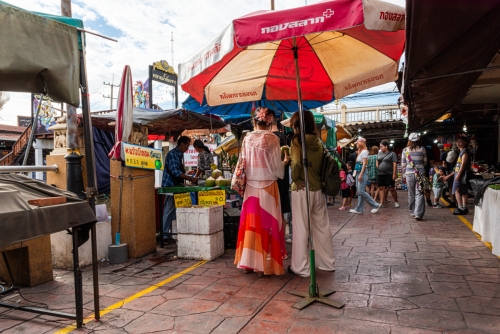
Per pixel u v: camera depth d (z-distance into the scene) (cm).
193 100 608
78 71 280
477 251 484
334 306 318
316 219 424
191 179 606
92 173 333
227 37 299
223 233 536
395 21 274
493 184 467
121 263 491
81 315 296
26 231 240
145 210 532
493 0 233
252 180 416
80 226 309
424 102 469
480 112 983
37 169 410
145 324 298
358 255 488
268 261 418
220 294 362
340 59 432
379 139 2230
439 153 1459
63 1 485
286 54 437
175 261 495
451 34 264
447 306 313
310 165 412
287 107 676
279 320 297
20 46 237
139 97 1562
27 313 329
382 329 275
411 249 508
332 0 272
